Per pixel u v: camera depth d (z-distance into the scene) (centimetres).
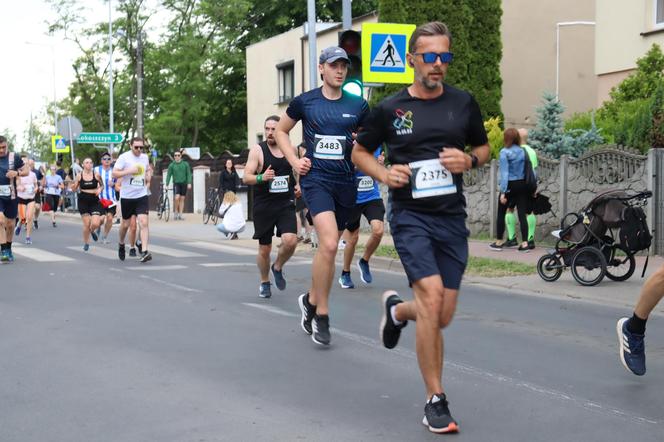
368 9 4391
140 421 465
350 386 539
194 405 495
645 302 531
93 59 4962
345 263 997
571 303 890
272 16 4591
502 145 1784
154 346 655
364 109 668
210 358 615
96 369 582
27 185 1684
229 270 1180
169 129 4675
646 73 1599
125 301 882
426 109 450
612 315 813
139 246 1402
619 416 474
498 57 1973
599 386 540
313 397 513
